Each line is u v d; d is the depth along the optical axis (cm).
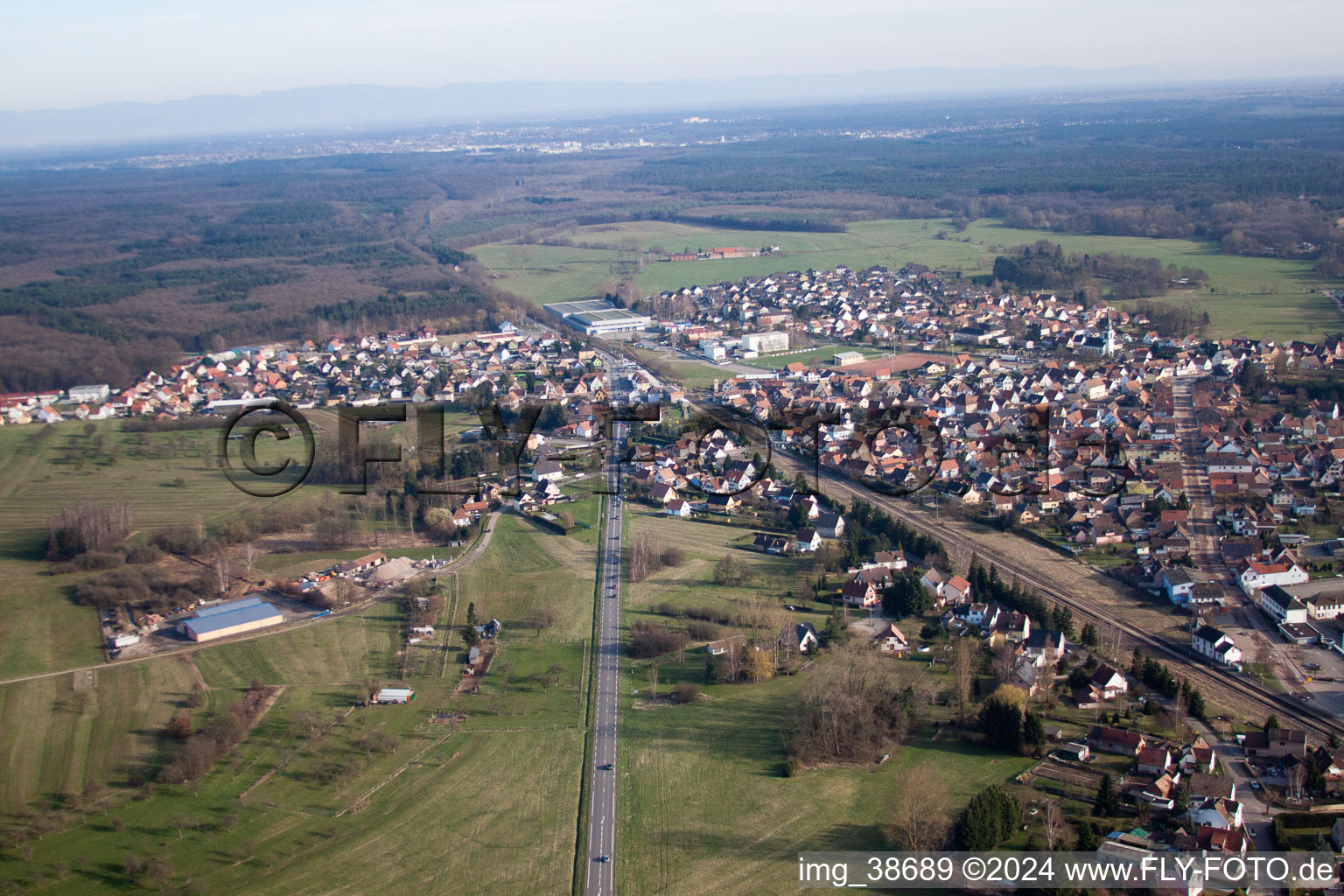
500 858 12512
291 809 13700
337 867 12444
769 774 13988
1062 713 15050
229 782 14312
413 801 13788
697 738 14988
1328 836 12050
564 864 12375
